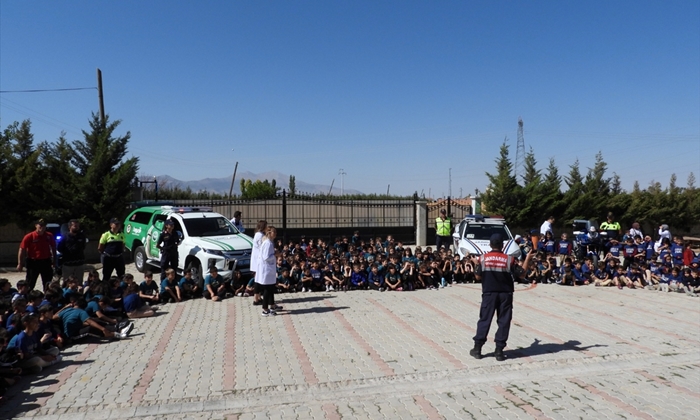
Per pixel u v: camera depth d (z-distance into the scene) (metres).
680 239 15.34
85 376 6.41
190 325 9.11
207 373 6.49
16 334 6.88
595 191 26.66
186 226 13.04
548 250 16.84
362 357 7.14
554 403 5.57
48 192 17.22
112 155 18.39
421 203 23.08
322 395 5.79
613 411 5.36
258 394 5.81
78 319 7.94
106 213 17.61
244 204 21.23
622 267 13.96
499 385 6.12
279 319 9.58
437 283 13.53
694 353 7.44
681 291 12.77
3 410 5.35
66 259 11.04
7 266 16.98
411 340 8.07
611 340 8.11
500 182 23.86
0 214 16.97
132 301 9.67
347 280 13.01
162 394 5.77
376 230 22.73
